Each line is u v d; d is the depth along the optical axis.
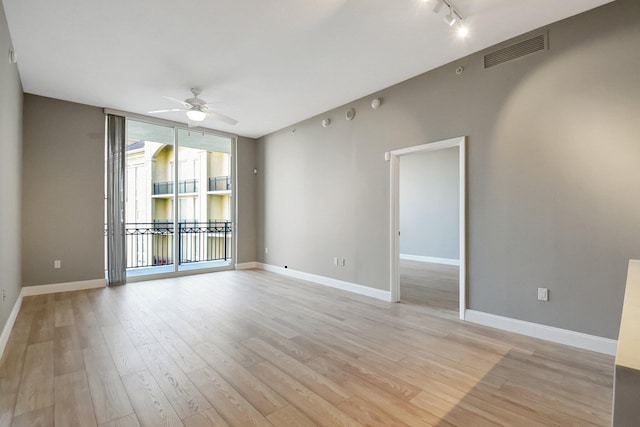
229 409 1.88
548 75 2.87
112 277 5.03
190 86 4.18
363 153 4.61
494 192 3.23
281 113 5.32
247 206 6.84
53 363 2.44
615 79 2.54
